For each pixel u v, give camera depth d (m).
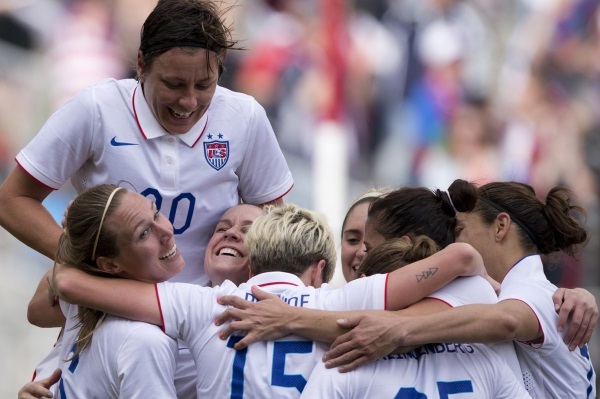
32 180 12.96
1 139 35.56
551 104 42.38
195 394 11.73
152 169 12.91
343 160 39.00
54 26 37.25
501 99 42.09
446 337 10.41
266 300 10.76
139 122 12.82
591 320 11.56
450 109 41.34
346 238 14.23
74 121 12.80
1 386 29.80
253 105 13.51
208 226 13.40
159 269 11.14
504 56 42.47
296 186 38.00
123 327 10.73
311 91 38.91
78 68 37.06
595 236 33.25
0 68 36.34
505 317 10.62
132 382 10.52
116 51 37.59
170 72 11.89
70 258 11.02
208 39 11.86
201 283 13.53
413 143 40.94
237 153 13.33
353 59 39.94
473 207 11.84
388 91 40.84
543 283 11.66
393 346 10.35
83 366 10.98
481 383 10.55
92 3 37.53
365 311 10.55
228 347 10.67
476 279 10.98
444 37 41.53
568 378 11.62
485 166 41.34
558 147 41.97
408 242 11.39
